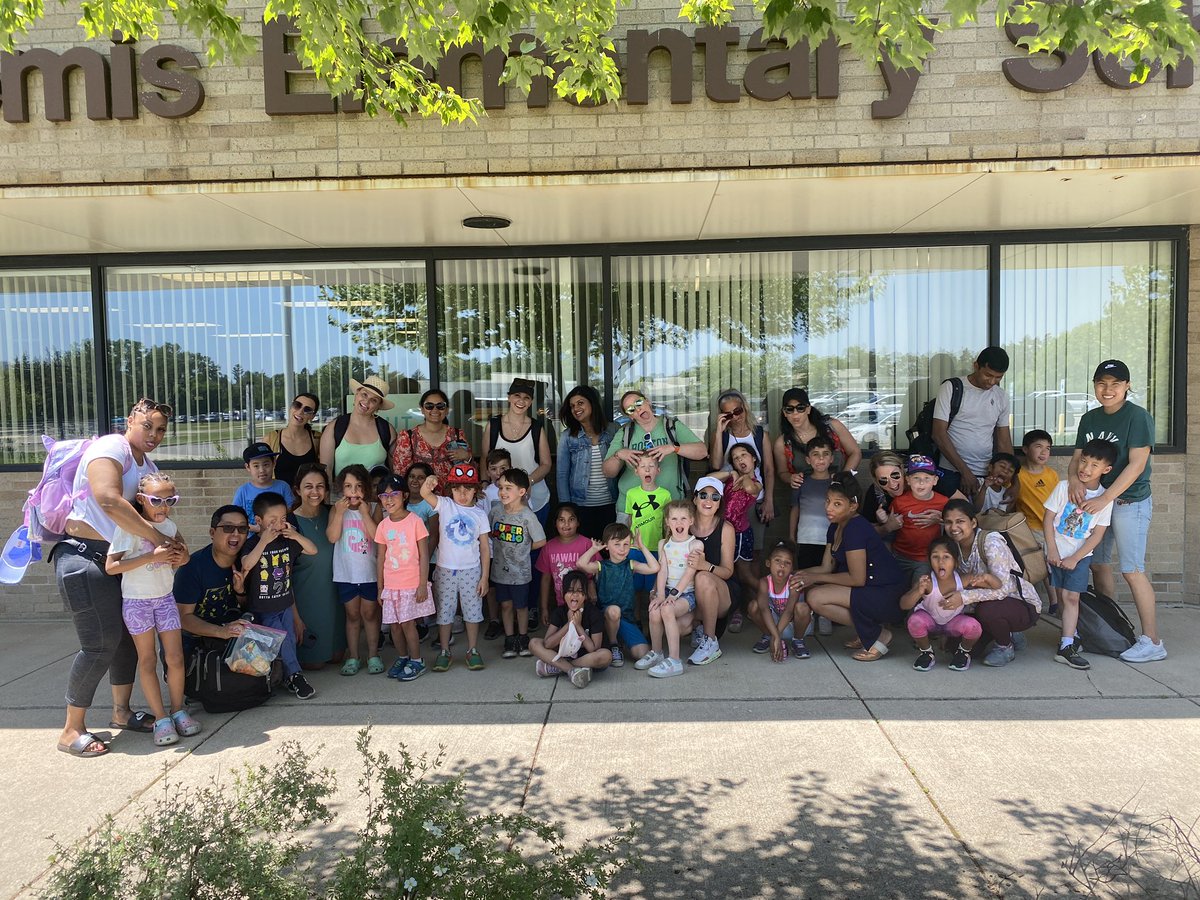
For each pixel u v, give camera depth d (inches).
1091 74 187.2
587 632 190.1
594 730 159.9
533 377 266.4
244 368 268.7
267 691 176.4
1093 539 190.5
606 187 194.4
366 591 195.9
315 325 267.3
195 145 194.5
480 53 190.5
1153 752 145.5
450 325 265.9
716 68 188.2
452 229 237.1
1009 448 239.0
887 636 200.4
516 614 211.3
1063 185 201.2
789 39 127.4
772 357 263.6
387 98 166.6
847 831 122.1
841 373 263.0
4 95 193.8
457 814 95.1
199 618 174.1
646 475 210.7
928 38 189.0
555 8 146.7
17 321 269.6
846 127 189.9
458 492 198.1
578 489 230.8
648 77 190.7
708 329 263.6
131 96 191.9
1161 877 109.7
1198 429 250.7
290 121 193.5
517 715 168.9
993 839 119.2
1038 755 145.1
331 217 220.5
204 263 264.2
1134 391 259.6
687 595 196.9
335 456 219.8
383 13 140.3
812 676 187.9
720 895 107.9
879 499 226.8
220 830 89.3
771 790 134.6
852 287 261.3
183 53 192.1
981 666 192.1
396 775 99.1
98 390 267.7
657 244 259.3
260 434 268.7
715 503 200.1
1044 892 107.0
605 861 102.3
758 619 203.8
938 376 261.1
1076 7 120.6
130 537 152.7
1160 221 244.7
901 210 224.7
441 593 197.6
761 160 191.3
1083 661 189.3
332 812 130.4
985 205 220.2
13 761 152.3
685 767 143.3
